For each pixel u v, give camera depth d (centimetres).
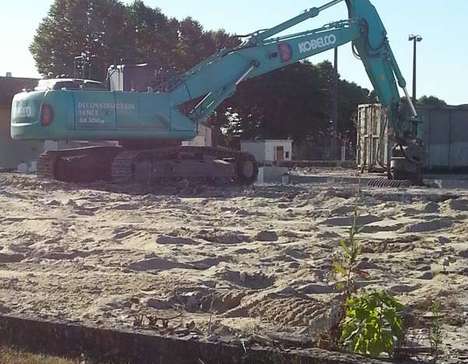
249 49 3097
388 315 660
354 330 662
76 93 2870
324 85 7381
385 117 3388
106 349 738
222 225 1859
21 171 4084
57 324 766
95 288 1079
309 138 7644
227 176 3083
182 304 1009
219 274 1195
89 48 6500
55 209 2148
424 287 1110
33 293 1045
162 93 3011
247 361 677
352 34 3102
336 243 1545
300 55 3112
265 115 7244
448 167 3925
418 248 1494
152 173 2947
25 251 1421
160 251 1422
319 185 2894
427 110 3906
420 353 692
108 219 1944
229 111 7275
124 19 6669
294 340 708
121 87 3109
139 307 962
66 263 1294
